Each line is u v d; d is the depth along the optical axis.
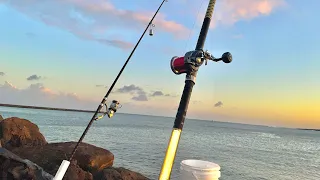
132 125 92.19
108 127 69.56
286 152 45.88
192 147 39.62
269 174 23.95
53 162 10.02
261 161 31.83
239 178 21.03
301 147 61.44
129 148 31.53
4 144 12.67
